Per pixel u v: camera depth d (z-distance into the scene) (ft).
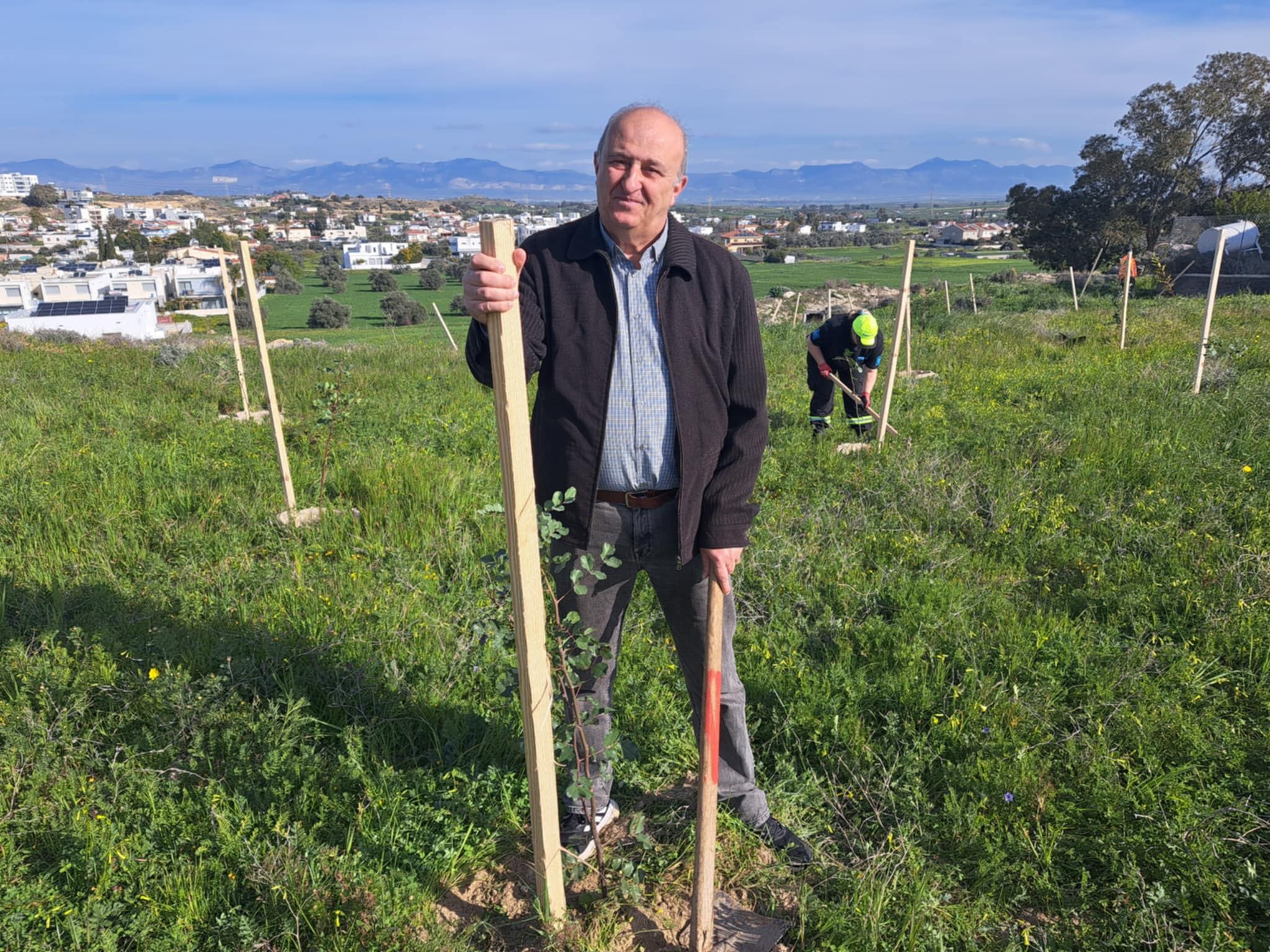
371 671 11.56
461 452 23.85
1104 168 143.33
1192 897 8.46
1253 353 35.55
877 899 8.27
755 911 8.53
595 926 8.16
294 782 9.75
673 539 7.89
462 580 15.12
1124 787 9.80
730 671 8.70
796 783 10.20
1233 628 12.84
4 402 29.45
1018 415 26.18
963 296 75.82
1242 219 91.40
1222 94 137.28
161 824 9.10
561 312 7.32
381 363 42.96
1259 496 17.97
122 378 35.81
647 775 10.37
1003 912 8.57
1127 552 16.12
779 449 22.86
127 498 18.56
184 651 12.07
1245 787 9.81
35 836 9.05
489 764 10.18
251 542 17.19
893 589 14.52
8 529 16.79
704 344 7.41
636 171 6.75
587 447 7.50
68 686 11.16
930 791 10.14
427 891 8.40
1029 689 11.71
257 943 7.77
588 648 7.54
